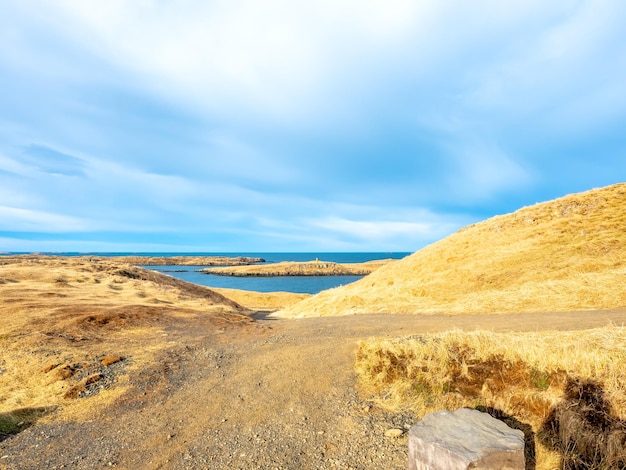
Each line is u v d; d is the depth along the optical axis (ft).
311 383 23.97
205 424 19.65
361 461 15.40
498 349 20.36
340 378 24.23
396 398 20.17
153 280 116.37
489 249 72.74
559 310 39.14
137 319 47.83
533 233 72.23
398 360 22.84
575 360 17.25
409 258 96.27
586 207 76.07
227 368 28.86
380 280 84.53
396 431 17.06
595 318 31.32
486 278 58.90
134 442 18.02
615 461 13.15
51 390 24.52
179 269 547.90
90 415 21.24
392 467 14.76
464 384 19.29
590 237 60.39
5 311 47.24
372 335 34.35
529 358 18.58
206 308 70.90
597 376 16.12
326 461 15.64
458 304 50.49
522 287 50.16
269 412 20.52
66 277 91.71
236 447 17.15
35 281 83.46
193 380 26.50
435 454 12.32
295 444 17.10
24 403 22.63
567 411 15.06
